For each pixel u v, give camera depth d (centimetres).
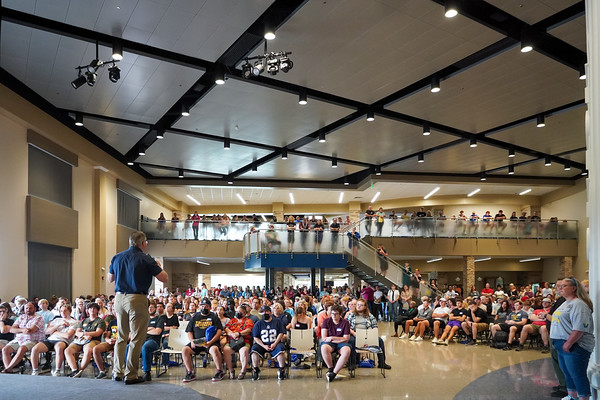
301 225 2362
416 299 2036
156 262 534
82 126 1688
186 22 970
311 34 1022
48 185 1579
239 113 1542
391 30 1008
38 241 1469
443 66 1189
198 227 2545
